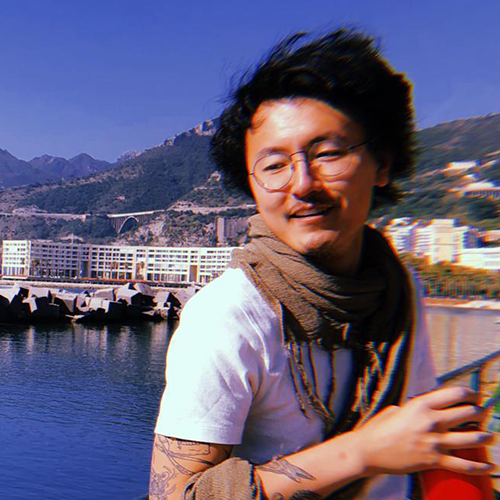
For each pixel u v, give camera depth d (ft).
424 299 3.28
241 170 3.40
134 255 565.94
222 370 2.83
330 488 2.53
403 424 2.45
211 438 2.75
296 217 2.97
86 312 170.09
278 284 2.98
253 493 2.53
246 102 3.11
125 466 52.11
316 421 3.04
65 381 88.28
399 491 3.18
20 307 157.99
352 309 3.01
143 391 83.56
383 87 3.04
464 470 2.35
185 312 3.10
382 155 3.22
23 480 47.32
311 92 2.93
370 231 3.43
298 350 2.95
